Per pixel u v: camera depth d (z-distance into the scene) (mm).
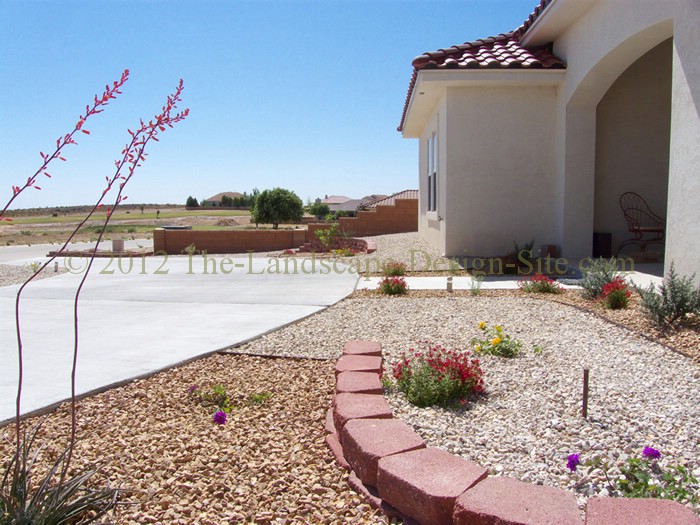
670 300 6324
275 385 5055
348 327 7160
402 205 22438
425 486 2836
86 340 6688
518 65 12156
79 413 4422
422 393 4305
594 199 13062
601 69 10719
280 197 33719
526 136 12727
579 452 3451
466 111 12672
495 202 12812
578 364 5273
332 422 4145
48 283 12344
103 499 3037
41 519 2688
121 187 2871
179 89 2922
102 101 2752
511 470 3236
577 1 10531
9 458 3641
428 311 7961
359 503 3141
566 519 2498
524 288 9336
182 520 2959
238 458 3639
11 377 5227
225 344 6363
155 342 6531
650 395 4395
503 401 4383
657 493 2855
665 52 12805
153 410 4492
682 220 7387
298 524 2936
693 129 7137
